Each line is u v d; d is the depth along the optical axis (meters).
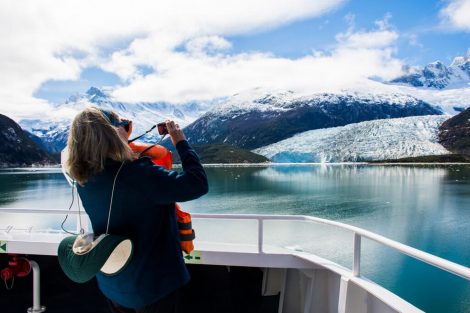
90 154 1.59
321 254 42.16
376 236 2.48
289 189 104.94
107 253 1.49
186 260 3.43
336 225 2.95
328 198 89.94
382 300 2.38
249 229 50.22
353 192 98.62
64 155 1.85
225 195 95.06
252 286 3.86
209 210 76.75
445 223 62.75
